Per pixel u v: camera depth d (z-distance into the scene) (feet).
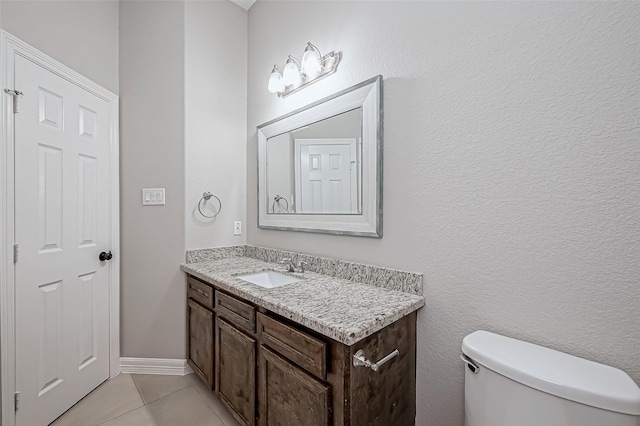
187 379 6.36
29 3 4.79
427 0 4.13
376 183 4.67
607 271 2.85
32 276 4.78
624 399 2.27
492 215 3.56
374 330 3.25
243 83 7.70
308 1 5.98
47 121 5.03
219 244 7.18
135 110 6.60
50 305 5.08
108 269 6.32
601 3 2.85
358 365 3.11
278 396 3.84
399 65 4.45
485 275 3.63
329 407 3.16
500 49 3.49
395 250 4.52
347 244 5.24
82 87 5.71
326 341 3.25
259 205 7.17
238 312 4.65
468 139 3.75
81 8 5.76
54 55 5.20
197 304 6.01
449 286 3.94
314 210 5.75
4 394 4.39
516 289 3.39
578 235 3.00
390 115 4.56
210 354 5.48
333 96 5.32
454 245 3.89
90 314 5.88
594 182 2.91
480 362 3.02
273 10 6.91
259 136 7.16
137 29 6.63
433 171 4.08
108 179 6.32
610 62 2.81
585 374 2.62
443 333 4.00
